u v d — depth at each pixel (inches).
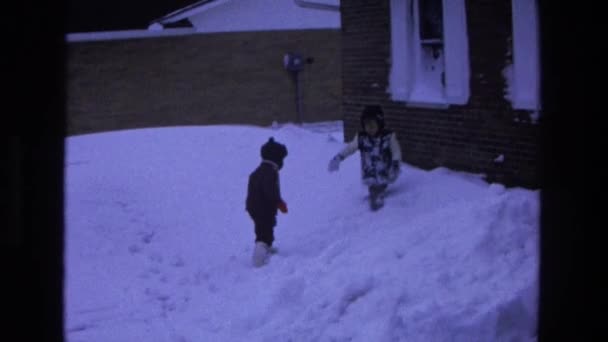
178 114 869.2
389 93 423.8
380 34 426.3
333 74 944.3
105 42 826.8
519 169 344.5
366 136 350.9
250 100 903.7
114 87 835.4
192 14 853.2
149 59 848.3
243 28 888.9
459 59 370.9
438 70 404.8
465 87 370.3
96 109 831.1
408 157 414.9
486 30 356.2
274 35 906.1
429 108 396.8
